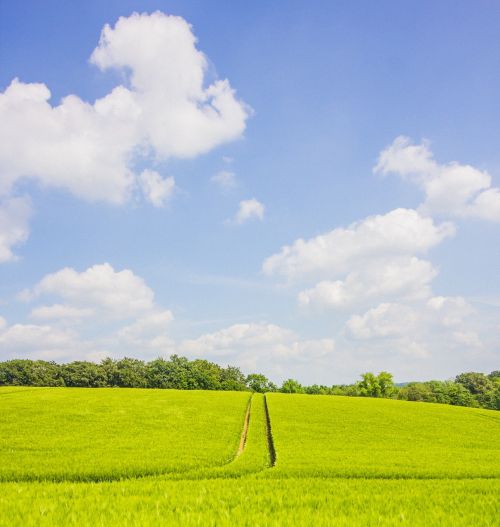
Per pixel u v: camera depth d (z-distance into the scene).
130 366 142.75
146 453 24.08
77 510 10.36
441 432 39.81
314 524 9.03
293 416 44.59
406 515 10.29
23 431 31.94
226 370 153.25
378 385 117.88
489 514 10.78
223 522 9.01
